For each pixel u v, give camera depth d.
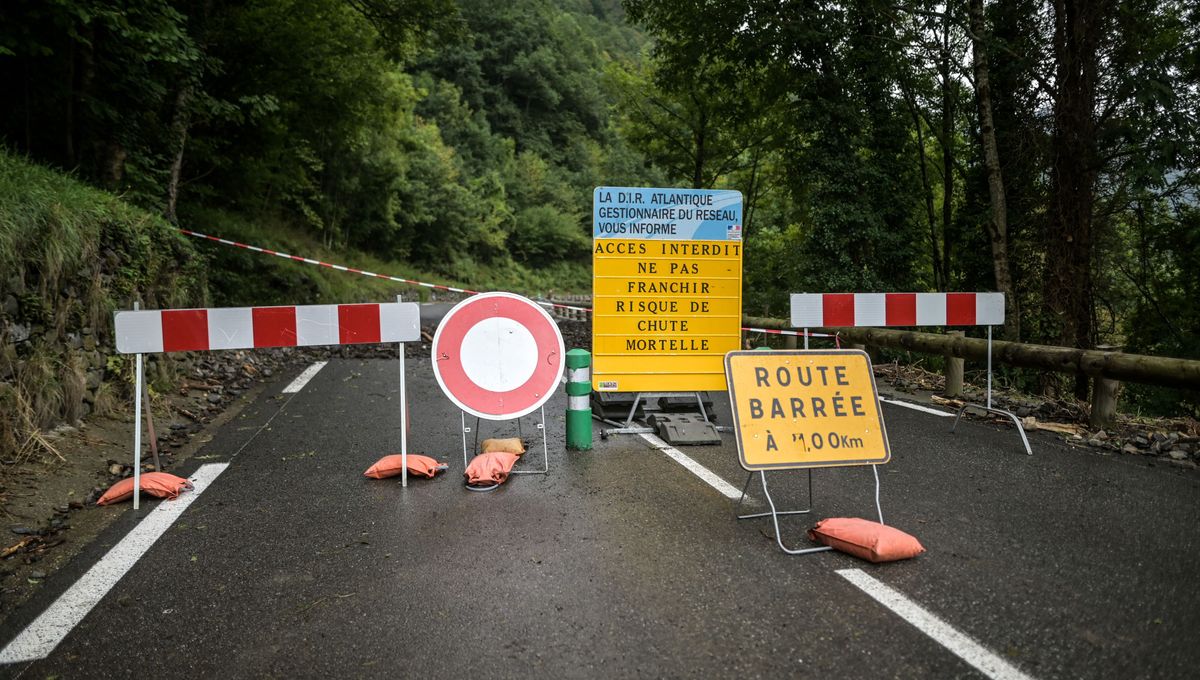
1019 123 13.11
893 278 15.46
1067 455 5.88
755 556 3.75
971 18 12.44
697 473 5.36
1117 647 2.80
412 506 4.60
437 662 2.73
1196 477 5.20
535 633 2.94
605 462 5.69
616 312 6.60
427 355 12.91
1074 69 11.67
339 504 4.64
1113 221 13.16
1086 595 3.26
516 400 5.44
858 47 14.22
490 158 66.94
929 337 8.78
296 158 23.81
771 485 5.04
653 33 17.58
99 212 7.50
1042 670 2.64
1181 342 14.10
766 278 23.00
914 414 7.66
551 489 4.96
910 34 13.71
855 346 10.63
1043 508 4.50
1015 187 13.52
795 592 3.31
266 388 9.24
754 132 19.80
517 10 85.44
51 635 2.97
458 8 17.73
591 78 92.69
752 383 4.34
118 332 4.63
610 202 6.55
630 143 23.80
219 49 15.71
